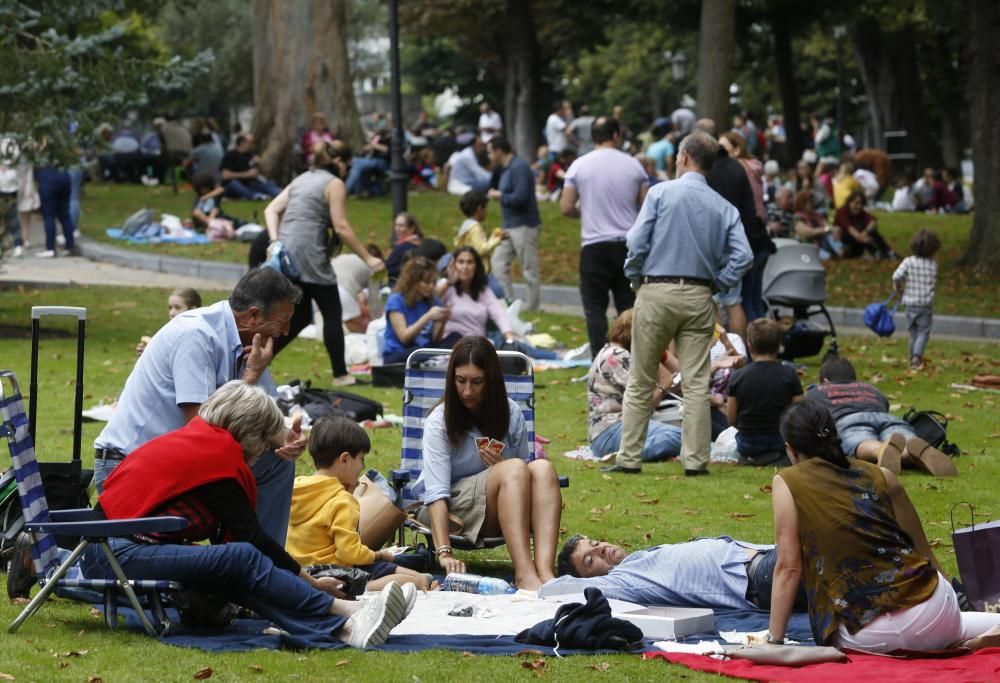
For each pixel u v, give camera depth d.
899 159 106.19
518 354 20.09
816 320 47.09
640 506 21.58
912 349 35.16
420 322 31.25
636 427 24.09
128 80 38.00
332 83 74.06
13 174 55.50
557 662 13.46
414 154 80.88
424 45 164.62
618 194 30.53
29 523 13.67
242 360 15.91
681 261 23.61
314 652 13.71
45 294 45.72
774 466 24.58
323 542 16.73
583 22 121.25
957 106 121.31
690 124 75.31
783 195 60.78
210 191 63.16
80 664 13.02
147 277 52.72
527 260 43.25
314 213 30.48
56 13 38.72
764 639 14.39
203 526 14.45
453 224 63.66
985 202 56.19
